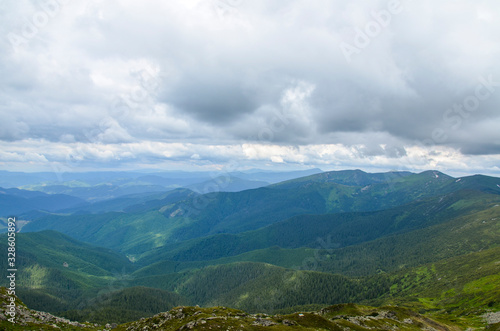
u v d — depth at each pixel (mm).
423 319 140500
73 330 102312
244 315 106375
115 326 117562
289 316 110375
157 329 97938
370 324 120062
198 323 86812
